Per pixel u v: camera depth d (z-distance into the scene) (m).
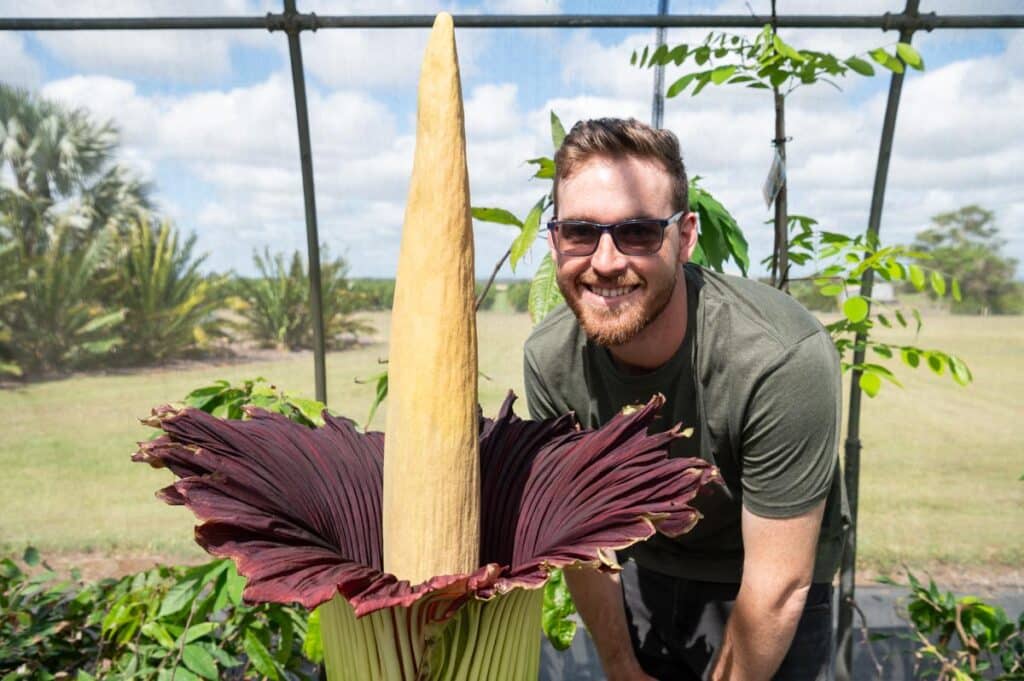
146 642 2.17
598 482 1.08
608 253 1.42
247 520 0.92
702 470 0.99
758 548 1.66
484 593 0.81
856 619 3.31
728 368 1.60
